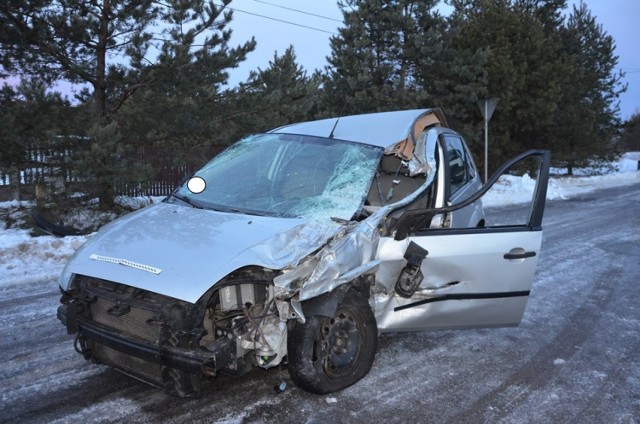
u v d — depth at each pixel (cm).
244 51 1114
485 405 360
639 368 426
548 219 1274
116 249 338
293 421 331
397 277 381
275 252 323
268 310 320
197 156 1187
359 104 1780
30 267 693
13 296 582
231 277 314
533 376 407
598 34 2781
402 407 353
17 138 886
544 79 1962
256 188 419
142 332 309
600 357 447
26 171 1005
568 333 503
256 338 315
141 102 1020
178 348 293
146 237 346
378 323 386
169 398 356
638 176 3022
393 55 1803
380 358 431
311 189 409
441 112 549
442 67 1806
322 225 356
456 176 521
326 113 1778
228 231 344
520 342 477
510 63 1842
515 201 1645
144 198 1161
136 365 321
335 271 328
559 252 880
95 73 1041
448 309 395
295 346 333
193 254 319
